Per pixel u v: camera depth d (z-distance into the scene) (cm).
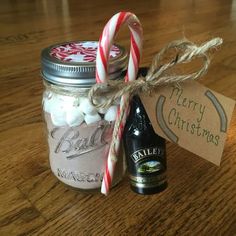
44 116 25
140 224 22
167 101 22
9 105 37
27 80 43
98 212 23
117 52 23
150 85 21
